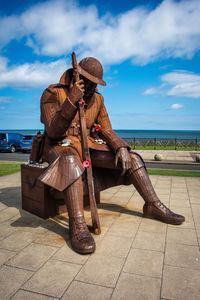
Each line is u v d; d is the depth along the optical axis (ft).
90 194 10.39
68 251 9.00
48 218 12.55
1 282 7.13
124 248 9.19
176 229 10.96
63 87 11.41
